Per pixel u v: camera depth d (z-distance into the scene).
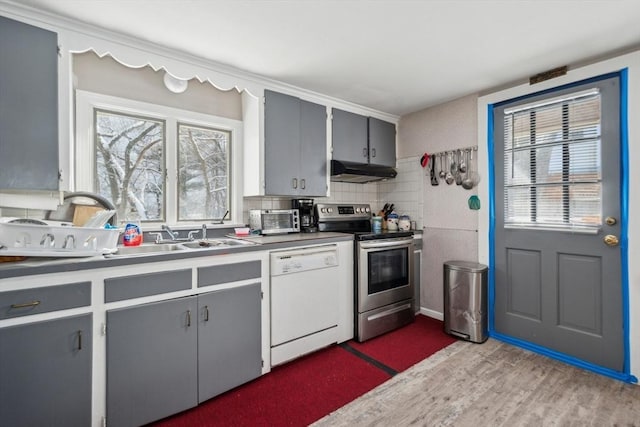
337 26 1.70
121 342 1.48
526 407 1.71
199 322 1.72
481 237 2.69
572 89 2.18
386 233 2.73
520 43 1.89
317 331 2.31
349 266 2.57
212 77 2.13
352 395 1.83
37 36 1.54
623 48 1.96
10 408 1.26
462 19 1.64
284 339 2.12
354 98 2.85
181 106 2.37
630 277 1.95
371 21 1.66
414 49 1.96
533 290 2.40
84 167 1.98
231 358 1.84
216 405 1.75
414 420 1.61
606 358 2.04
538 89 2.32
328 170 2.83
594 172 2.08
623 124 1.96
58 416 1.35
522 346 2.44
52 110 1.59
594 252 2.09
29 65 1.52
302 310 2.22
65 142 1.63
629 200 1.94
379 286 2.68
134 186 2.21
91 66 2.01
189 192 2.44
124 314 1.49
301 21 1.65
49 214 1.84
